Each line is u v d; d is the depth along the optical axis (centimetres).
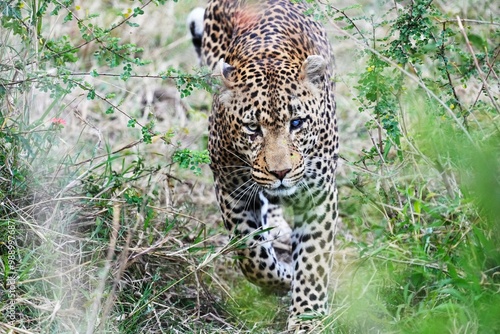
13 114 1028
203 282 1042
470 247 949
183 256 1005
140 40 1609
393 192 1111
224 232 1159
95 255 985
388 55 1066
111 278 956
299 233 1048
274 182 967
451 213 1012
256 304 1073
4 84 973
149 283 1008
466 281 916
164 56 1574
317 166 1019
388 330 916
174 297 1034
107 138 1333
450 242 992
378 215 1200
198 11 1268
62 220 983
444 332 851
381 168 1114
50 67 1132
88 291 948
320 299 1023
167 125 1421
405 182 1153
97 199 998
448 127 998
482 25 1384
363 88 1062
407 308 940
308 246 1032
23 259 936
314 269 1027
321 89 1011
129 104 1455
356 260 1058
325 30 1172
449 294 927
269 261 1054
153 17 1645
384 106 1054
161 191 1219
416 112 1078
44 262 936
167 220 1054
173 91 1503
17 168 1002
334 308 1042
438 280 959
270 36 1035
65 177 1018
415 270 977
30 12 1041
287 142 973
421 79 1068
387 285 991
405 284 988
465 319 873
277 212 1234
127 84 1495
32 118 1173
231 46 1084
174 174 1297
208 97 1515
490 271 937
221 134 1023
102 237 1014
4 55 1055
